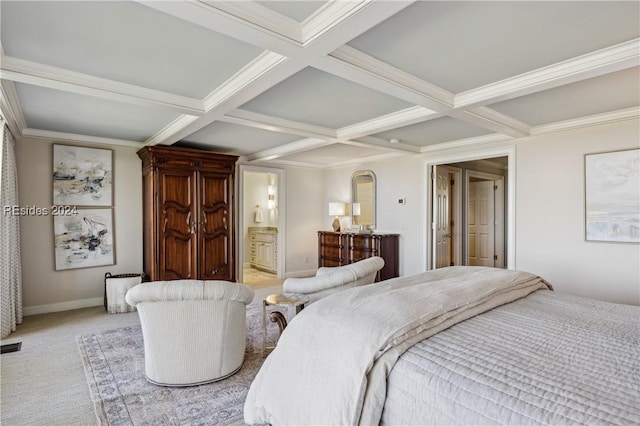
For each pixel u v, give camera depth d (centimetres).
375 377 146
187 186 503
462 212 651
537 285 259
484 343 156
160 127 429
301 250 728
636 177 356
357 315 176
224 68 257
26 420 217
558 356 143
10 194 381
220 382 261
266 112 364
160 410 224
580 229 395
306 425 156
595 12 186
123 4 178
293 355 177
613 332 170
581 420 104
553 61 245
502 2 176
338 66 229
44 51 229
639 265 355
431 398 131
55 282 461
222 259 535
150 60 244
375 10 165
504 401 117
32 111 365
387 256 578
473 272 273
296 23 192
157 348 250
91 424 214
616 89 300
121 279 451
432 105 304
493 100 296
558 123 403
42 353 318
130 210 519
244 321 283
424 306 181
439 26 199
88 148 483
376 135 472
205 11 166
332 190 740
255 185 876
